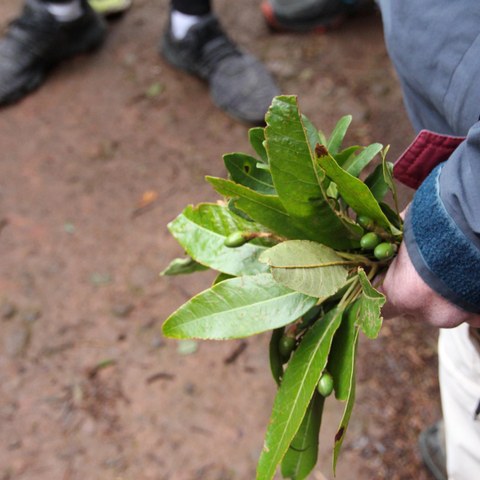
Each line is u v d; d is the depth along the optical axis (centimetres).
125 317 107
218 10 165
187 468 91
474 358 62
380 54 147
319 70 146
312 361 48
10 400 99
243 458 92
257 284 49
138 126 137
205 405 97
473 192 44
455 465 69
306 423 53
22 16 143
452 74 51
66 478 91
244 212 50
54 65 150
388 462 90
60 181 128
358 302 49
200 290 110
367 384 98
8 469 92
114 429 95
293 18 152
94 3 159
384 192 53
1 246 117
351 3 153
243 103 133
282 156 46
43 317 108
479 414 63
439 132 59
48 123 138
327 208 49
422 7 52
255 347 103
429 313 50
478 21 49
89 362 102
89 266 114
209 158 130
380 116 134
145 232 119
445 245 46
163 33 151
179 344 104
